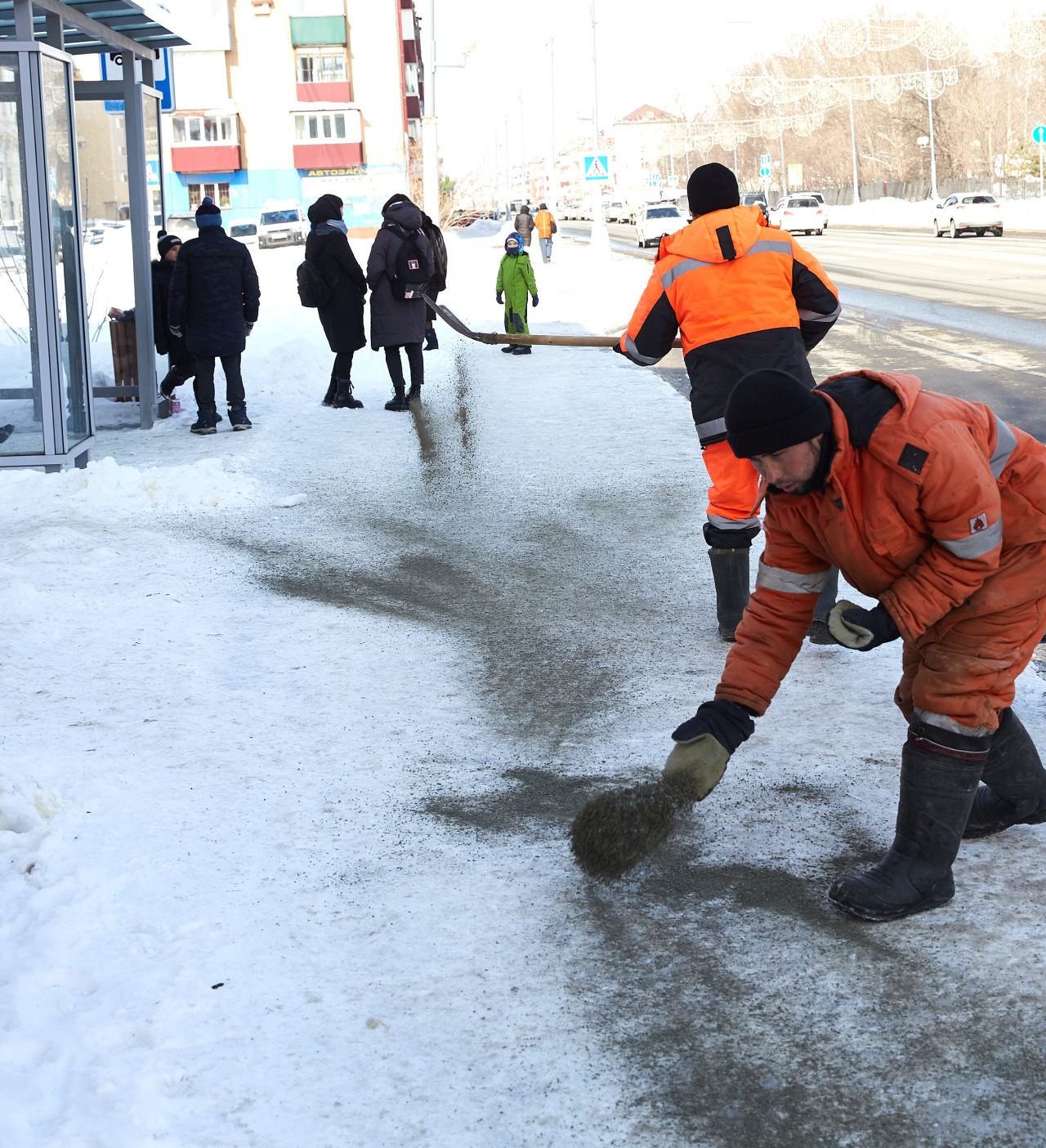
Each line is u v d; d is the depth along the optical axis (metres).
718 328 4.69
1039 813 3.24
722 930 2.90
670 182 118.81
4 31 9.89
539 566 6.24
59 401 8.47
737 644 3.00
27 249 8.31
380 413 11.09
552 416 10.69
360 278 11.24
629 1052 2.47
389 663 4.88
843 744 3.96
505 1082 2.39
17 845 3.32
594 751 3.99
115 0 9.03
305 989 2.69
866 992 2.63
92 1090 2.34
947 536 2.59
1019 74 75.00
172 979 2.72
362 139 57.31
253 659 4.93
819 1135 2.23
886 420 2.59
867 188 91.62
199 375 10.19
